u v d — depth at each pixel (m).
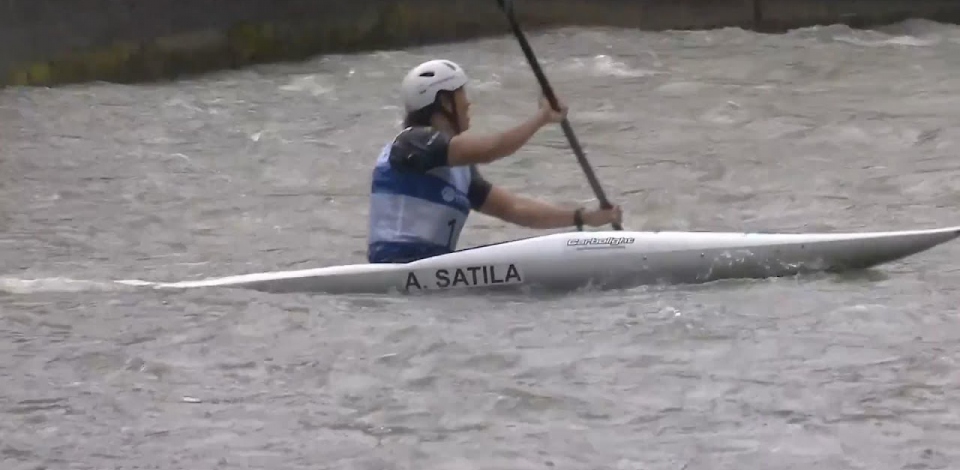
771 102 45.59
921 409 16.77
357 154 40.59
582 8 62.16
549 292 22.39
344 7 60.19
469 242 28.45
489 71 53.88
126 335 20.97
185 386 18.56
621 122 43.03
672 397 17.45
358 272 22.67
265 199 34.41
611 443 16.05
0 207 33.50
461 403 17.52
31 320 21.91
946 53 54.34
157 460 16.02
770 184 33.84
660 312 20.84
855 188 32.94
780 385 17.69
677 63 53.78
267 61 58.59
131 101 50.25
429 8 61.19
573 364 18.75
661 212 31.47
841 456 15.43
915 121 41.50
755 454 15.56
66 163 39.38
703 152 38.34
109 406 17.89
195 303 22.56
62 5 54.72
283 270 26.25
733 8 61.84
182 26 57.00
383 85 52.34
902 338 19.41
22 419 17.45
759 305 21.00
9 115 47.31
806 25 61.50
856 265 22.64
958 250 24.34
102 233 30.56
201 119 46.50
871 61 53.03
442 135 21.91
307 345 20.09
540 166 37.09
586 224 23.05
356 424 16.97
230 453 16.16
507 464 15.51
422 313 21.45
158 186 36.16
